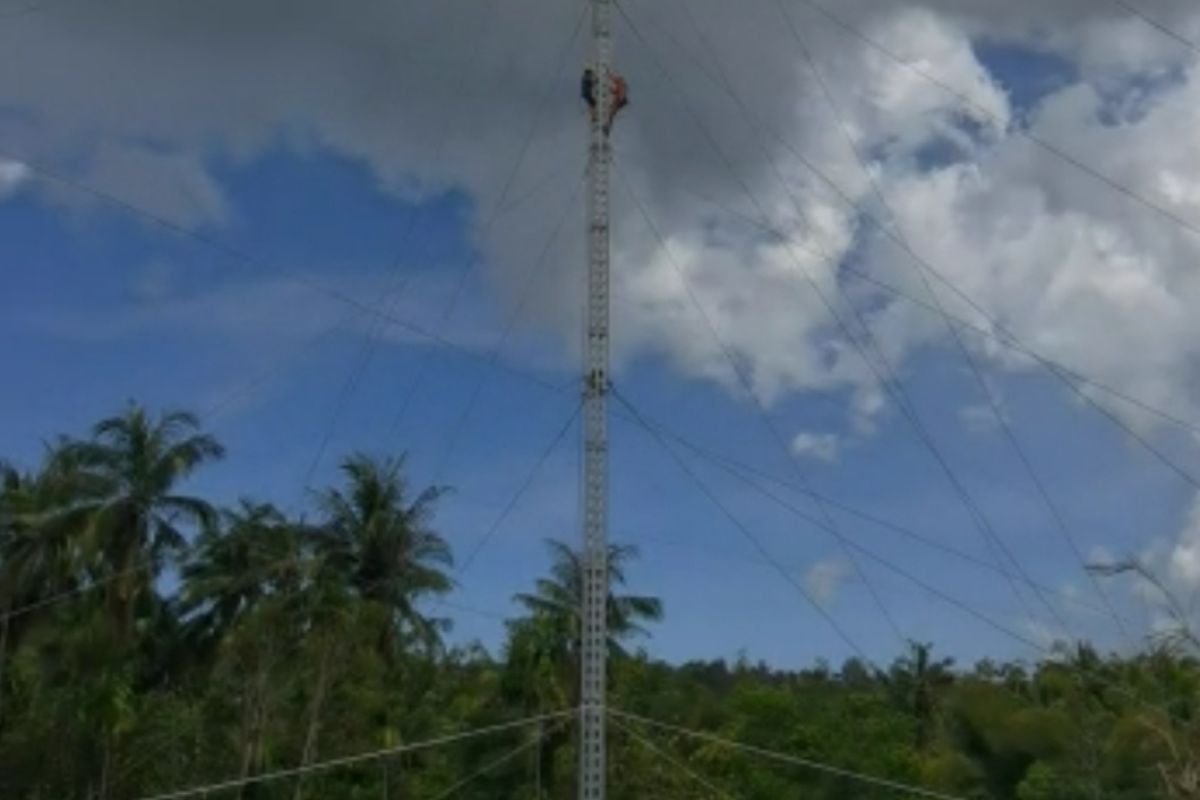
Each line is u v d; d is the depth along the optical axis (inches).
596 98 1284.4
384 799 2834.6
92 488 2706.7
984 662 2881.4
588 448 1221.1
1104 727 2135.8
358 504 2945.4
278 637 2778.1
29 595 2721.5
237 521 2829.7
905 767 2778.1
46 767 2815.0
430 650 3024.1
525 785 2817.4
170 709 2896.2
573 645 2837.1
